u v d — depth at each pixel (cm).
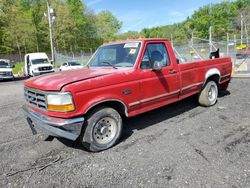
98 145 404
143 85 453
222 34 6981
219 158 365
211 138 441
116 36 7238
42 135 498
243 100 707
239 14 6406
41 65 2288
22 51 4847
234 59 1546
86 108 374
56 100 362
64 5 5384
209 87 635
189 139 442
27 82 439
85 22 6022
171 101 524
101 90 391
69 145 443
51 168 362
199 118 561
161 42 505
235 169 333
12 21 4353
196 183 305
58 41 5069
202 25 7344
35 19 5241
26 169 362
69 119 364
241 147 399
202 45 1902
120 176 332
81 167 362
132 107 441
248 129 477
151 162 365
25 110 447
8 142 468
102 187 310
